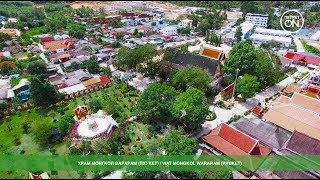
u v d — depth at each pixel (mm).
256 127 77312
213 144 72812
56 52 154250
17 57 147625
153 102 84062
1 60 137625
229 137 72625
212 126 88000
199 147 76438
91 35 188500
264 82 117000
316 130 77125
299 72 132750
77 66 133375
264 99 105562
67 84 112812
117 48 161500
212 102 103125
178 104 82000
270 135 74312
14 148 78938
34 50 157125
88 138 77250
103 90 112438
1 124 91250
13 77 119125
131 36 190000
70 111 97375
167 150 69562
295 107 84875
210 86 106375
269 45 173250
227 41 187375
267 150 69688
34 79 94750
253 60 108938
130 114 94062
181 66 116562
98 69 127562
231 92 108062
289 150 70375
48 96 97250
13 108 96750
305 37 198375
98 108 95750
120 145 78188
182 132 80812
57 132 82875
